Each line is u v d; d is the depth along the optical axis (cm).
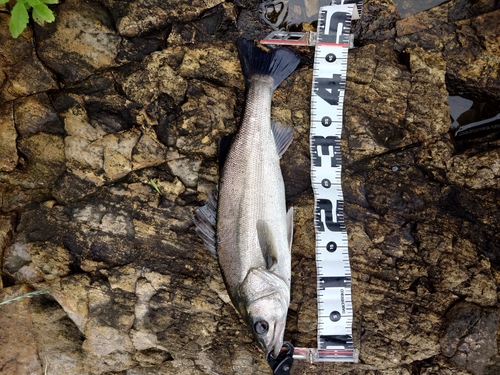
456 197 71
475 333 66
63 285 69
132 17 72
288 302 64
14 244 70
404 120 72
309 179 72
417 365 68
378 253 70
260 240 63
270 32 76
